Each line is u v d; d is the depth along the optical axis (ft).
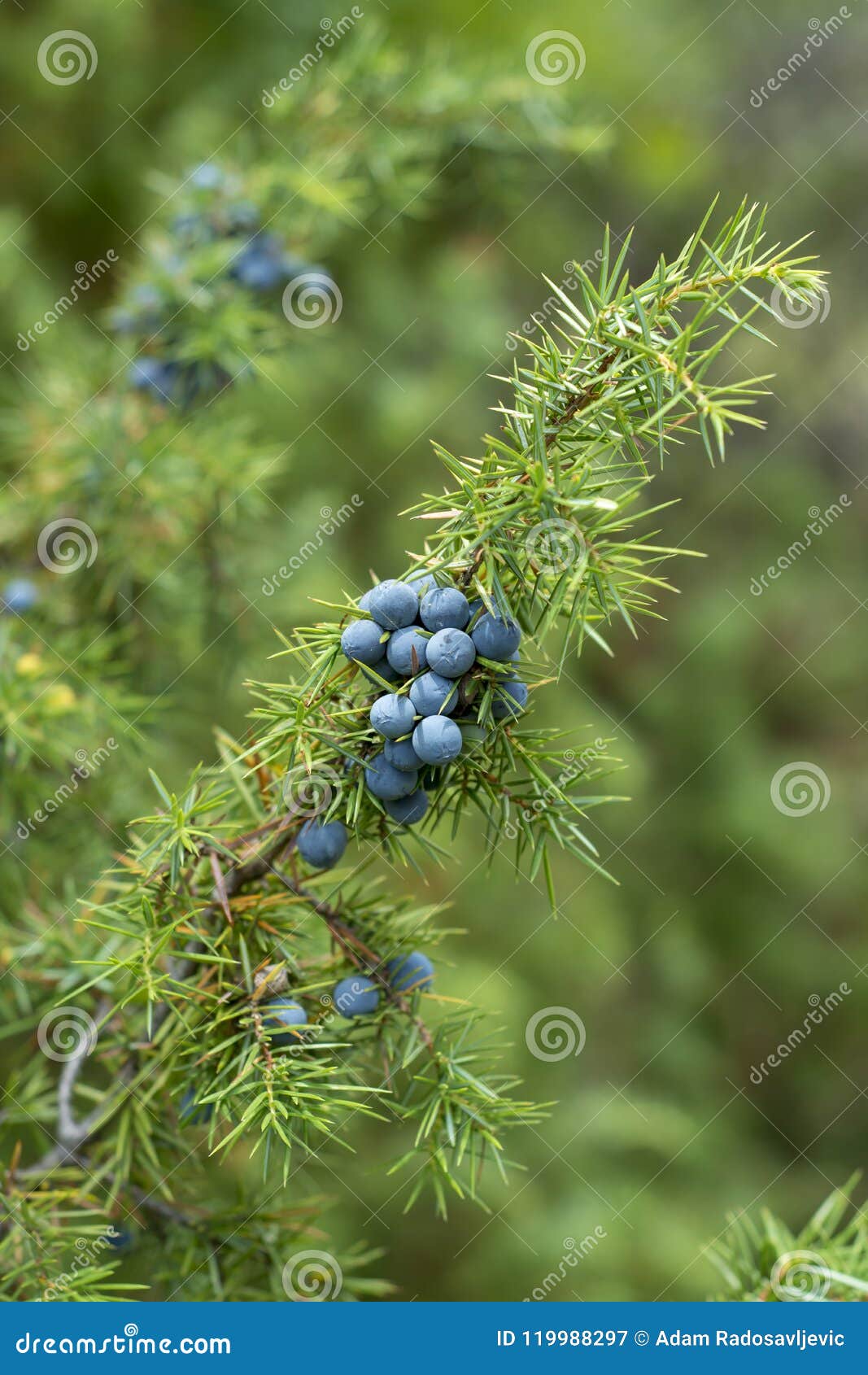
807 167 5.48
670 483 5.71
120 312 2.24
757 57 5.45
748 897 5.41
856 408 5.72
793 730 5.83
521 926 4.39
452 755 1.42
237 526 2.34
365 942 1.55
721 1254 1.73
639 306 1.39
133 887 1.53
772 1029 5.48
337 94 2.52
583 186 4.60
